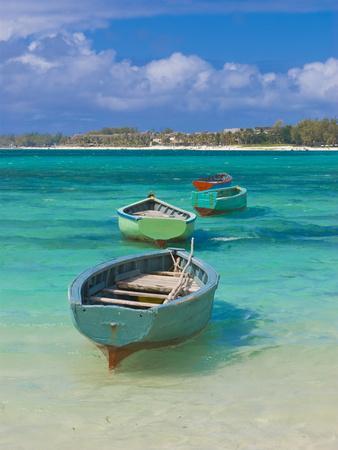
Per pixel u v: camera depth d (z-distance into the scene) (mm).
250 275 15617
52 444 6887
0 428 7270
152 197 23609
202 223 25734
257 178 61281
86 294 10133
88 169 78812
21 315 11680
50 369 9125
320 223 25984
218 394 8297
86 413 7691
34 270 16047
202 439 7004
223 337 10602
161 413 7703
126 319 8734
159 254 12398
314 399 8102
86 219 26828
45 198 37062
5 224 24828
